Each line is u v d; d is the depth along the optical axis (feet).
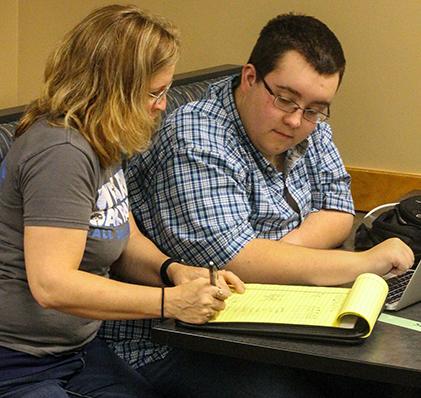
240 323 5.15
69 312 5.42
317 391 6.72
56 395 5.60
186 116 6.73
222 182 6.54
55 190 5.34
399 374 4.74
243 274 6.39
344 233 7.63
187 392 6.42
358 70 12.35
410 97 12.21
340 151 12.73
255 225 6.97
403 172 12.48
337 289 5.62
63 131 5.45
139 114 5.65
